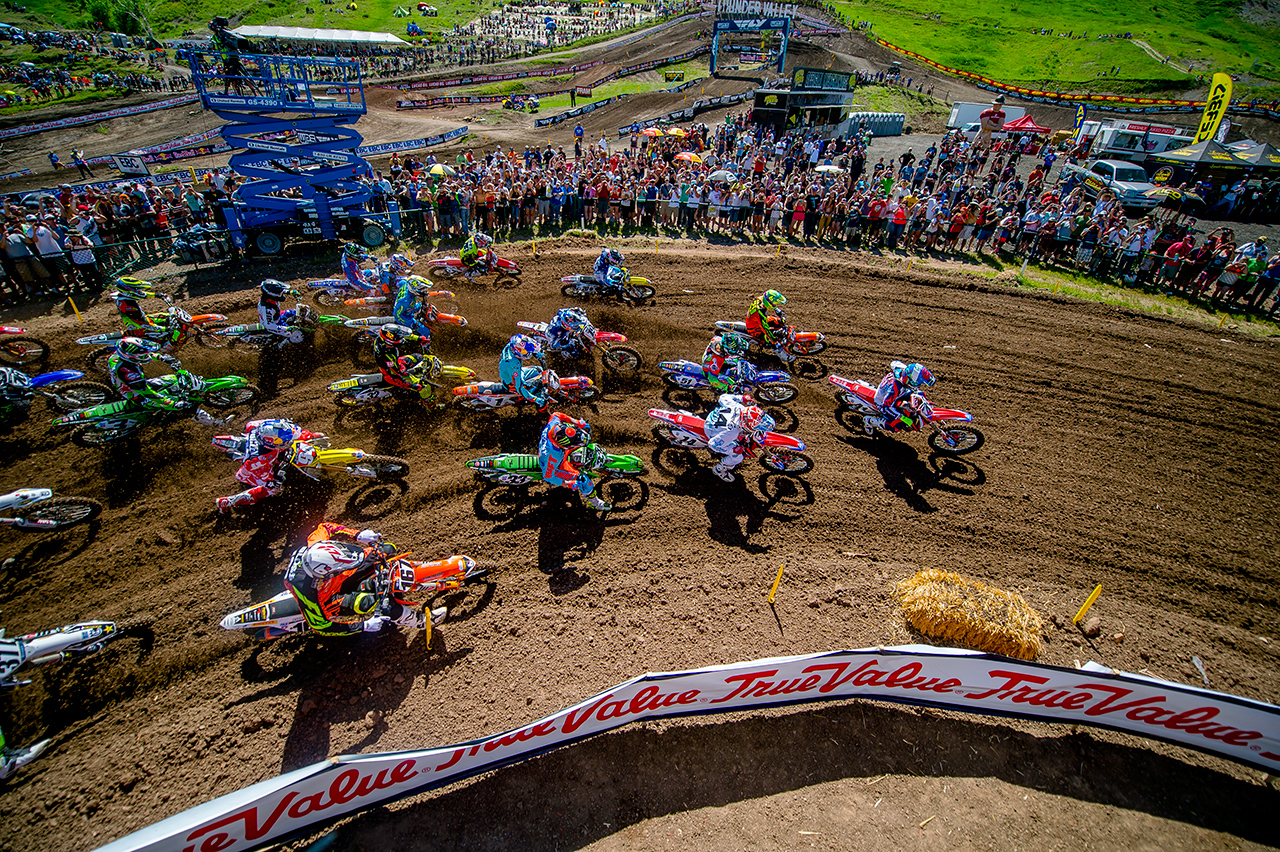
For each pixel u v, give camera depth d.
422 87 49.03
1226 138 34.81
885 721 6.85
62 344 12.68
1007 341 15.10
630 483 9.96
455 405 11.48
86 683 6.76
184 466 9.75
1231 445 11.85
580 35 72.00
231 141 16.31
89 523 8.64
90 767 6.05
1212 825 6.19
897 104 51.16
